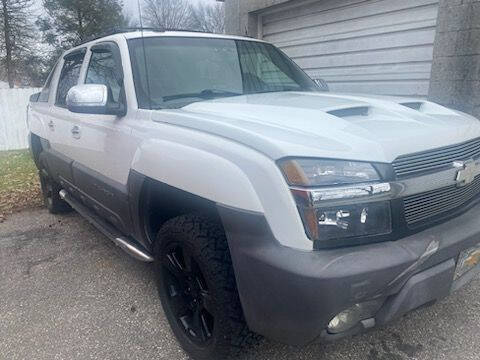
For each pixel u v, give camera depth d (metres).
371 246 1.84
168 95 2.95
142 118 2.73
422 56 5.35
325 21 6.67
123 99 2.94
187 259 2.39
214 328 2.22
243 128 2.10
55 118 4.14
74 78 4.03
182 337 2.50
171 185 2.34
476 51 4.57
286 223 1.80
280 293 1.80
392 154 1.91
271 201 1.83
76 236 4.56
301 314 1.78
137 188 2.64
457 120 2.51
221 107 2.62
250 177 1.90
